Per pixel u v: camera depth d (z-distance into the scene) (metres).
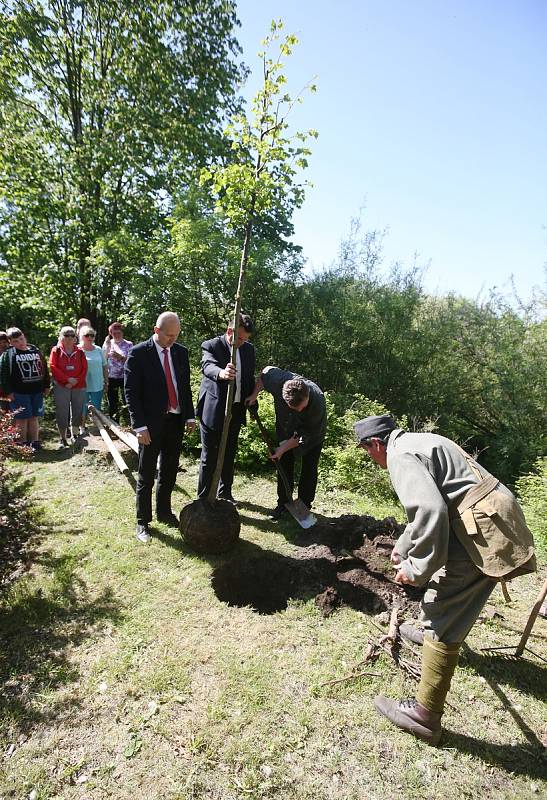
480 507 2.03
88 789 1.96
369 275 11.52
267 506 4.91
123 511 4.50
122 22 10.95
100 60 11.50
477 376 11.45
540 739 2.32
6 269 11.97
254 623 3.03
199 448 6.43
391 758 2.17
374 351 10.80
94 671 2.55
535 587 3.73
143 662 2.64
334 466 6.31
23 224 11.20
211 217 9.70
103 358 7.38
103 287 11.42
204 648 2.77
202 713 2.33
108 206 11.77
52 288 11.55
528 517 5.13
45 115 11.95
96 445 5.98
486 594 2.13
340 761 2.13
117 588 3.30
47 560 3.59
